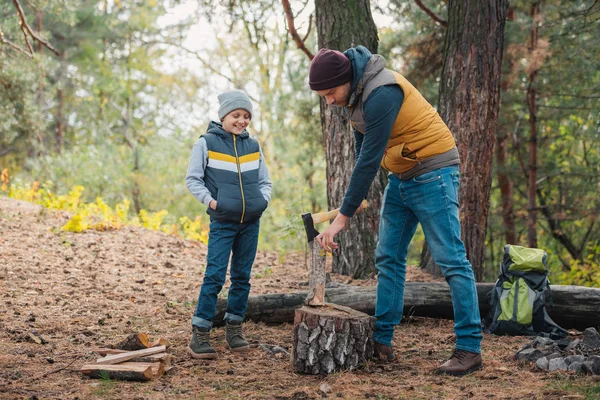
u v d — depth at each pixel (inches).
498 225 523.8
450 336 184.9
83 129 1011.9
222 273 165.2
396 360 158.9
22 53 480.4
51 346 169.3
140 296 239.1
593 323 194.5
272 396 131.4
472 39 268.1
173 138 735.1
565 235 620.4
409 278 285.0
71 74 963.3
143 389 135.9
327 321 147.1
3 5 676.1
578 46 436.5
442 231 145.4
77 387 136.3
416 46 419.5
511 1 422.9
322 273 156.1
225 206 162.6
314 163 505.0
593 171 573.6
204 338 163.0
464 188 272.8
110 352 157.2
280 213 535.8
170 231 429.4
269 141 639.1
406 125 141.9
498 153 533.6
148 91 1045.8
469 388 135.3
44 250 300.7
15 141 844.0
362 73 138.3
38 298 223.6
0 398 125.5
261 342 180.5
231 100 166.6
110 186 641.6
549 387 135.1
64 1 460.4
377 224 282.0
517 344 178.7
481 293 202.7
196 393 133.4
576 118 569.9
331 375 145.2
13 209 380.8
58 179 626.2
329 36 279.4
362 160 139.6
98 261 295.3
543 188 623.2
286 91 517.3
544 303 190.7
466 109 269.9
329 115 282.8
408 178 147.8
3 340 172.7
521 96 494.3
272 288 263.1
